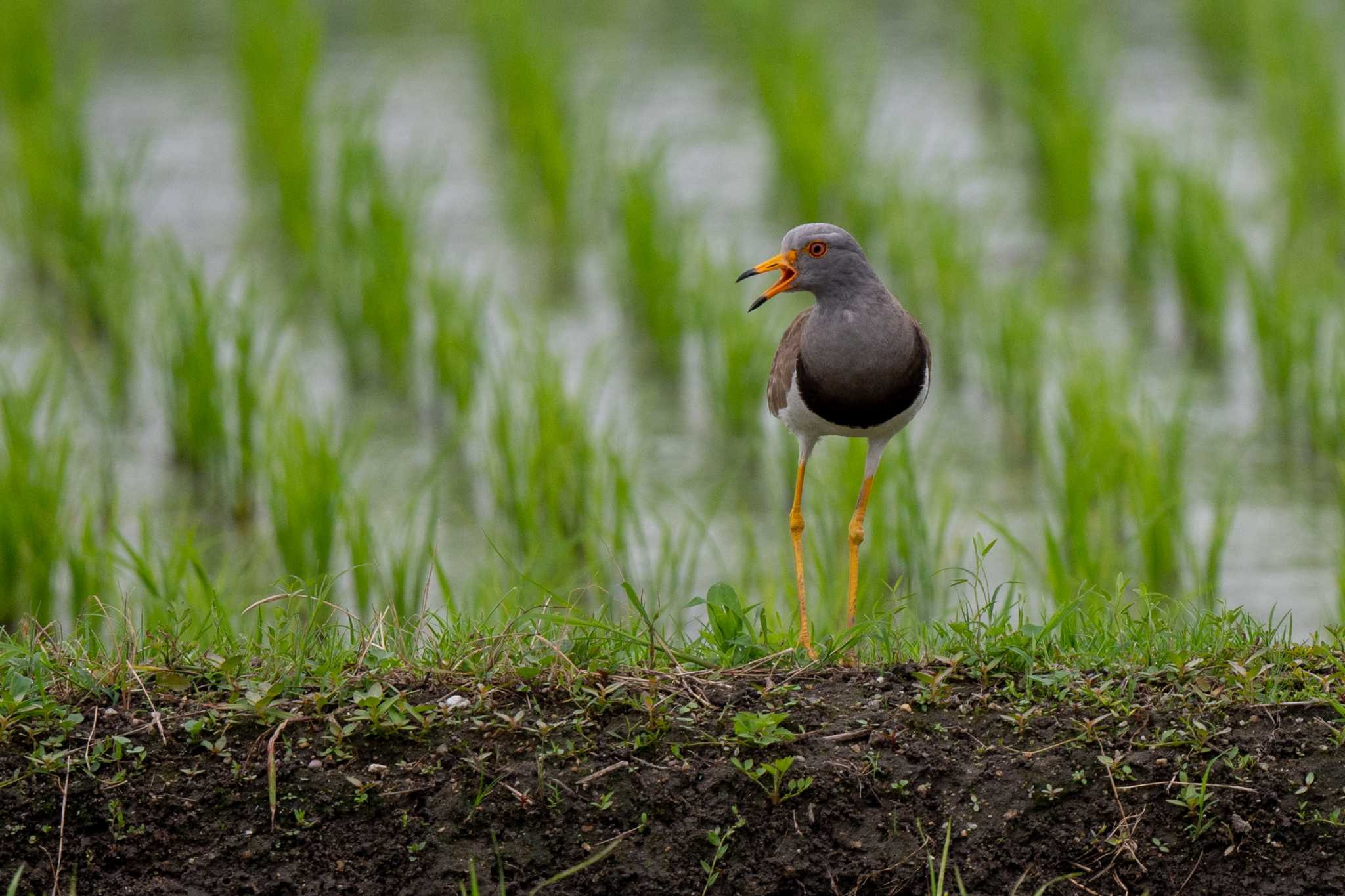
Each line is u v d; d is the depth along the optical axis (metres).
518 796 7.80
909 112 28.69
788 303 19.28
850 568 10.09
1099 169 24.03
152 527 14.39
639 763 7.95
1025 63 26.53
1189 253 18.88
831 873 7.69
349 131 21.89
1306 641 9.43
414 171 24.78
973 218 22.61
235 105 27.59
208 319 15.89
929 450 16.06
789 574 12.59
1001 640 8.60
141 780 7.82
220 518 14.84
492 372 15.84
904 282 19.88
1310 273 18.81
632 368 18.42
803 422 9.82
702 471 15.64
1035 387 15.89
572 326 19.61
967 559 13.48
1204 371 17.88
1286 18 29.11
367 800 7.80
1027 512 14.49
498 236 22.91
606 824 7.78
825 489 13.69
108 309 18.17
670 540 13.55
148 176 25.12
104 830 7.70
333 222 20.84
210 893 7.55
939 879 7.54
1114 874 7.68
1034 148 24.95
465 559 13.57
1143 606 9.46
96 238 19.17
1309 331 16.03
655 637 9.18
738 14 32.09
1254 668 8.38
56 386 15.60
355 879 7.62
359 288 18.64
